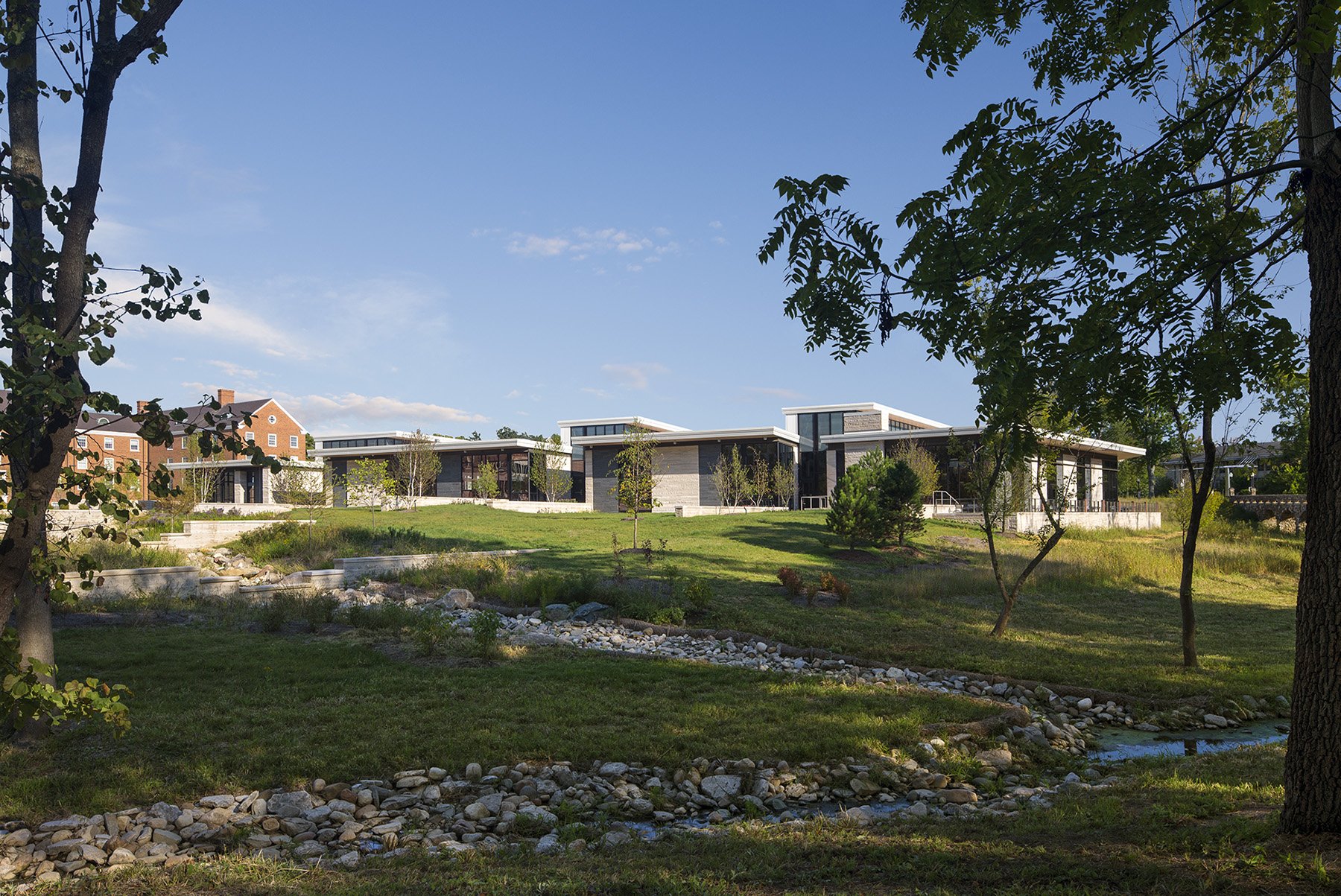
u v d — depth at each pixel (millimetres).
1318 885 3879
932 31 6191
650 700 10125
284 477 39656
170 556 22141
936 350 5984
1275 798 6098
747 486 51062
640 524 37469
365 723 8891
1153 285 5746
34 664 4379
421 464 49094
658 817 6910
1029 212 5547
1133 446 41844
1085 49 6305
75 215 4398
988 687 12000
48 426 4301
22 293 5582
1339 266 4613
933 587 21250
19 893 4992
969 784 8016
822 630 15781
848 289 5645
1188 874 4285
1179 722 10648
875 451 32844
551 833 6516
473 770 7621
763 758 8188
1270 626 17812
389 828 6496
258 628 14938
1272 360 6008
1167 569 25562
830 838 5844
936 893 4406
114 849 5941
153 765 7539
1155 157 5684
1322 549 4633
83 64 4648
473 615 16672
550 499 57688
